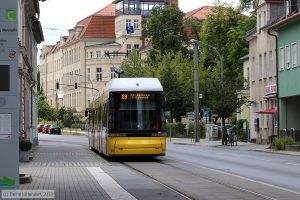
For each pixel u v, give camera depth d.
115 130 29.80
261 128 58.06
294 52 48.34
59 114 132.00
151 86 30.30
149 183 19.14
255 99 60.22
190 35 107.50
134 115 29.98
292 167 26.95
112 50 124.12
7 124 9.72
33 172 23.45
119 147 29.62
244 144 56.72
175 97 83.88
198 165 28.42
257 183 19.44
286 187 18.17
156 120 30.11
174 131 86.81
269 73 55.66
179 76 85.19
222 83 57.06
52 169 25.16
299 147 42.53
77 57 131.25
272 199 15.00
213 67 91.62
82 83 128.50
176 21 102.88
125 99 30.06
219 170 25.20
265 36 56.78
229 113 55.94
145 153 29.81
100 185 18.31
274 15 56.19
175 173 23.48
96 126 39.16
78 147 52.12
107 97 31.06
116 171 24.12
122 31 122.19
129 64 95.25
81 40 128.25
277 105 51.44
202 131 79.50
